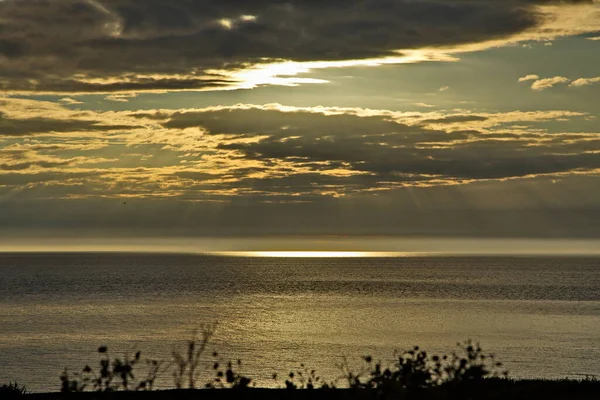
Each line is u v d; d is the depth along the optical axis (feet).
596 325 378.32
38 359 239.30
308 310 463.42
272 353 255.29
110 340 295.28
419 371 61.26
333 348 272.31
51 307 479.00
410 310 468.75
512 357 248.32
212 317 407.85
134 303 513.45
